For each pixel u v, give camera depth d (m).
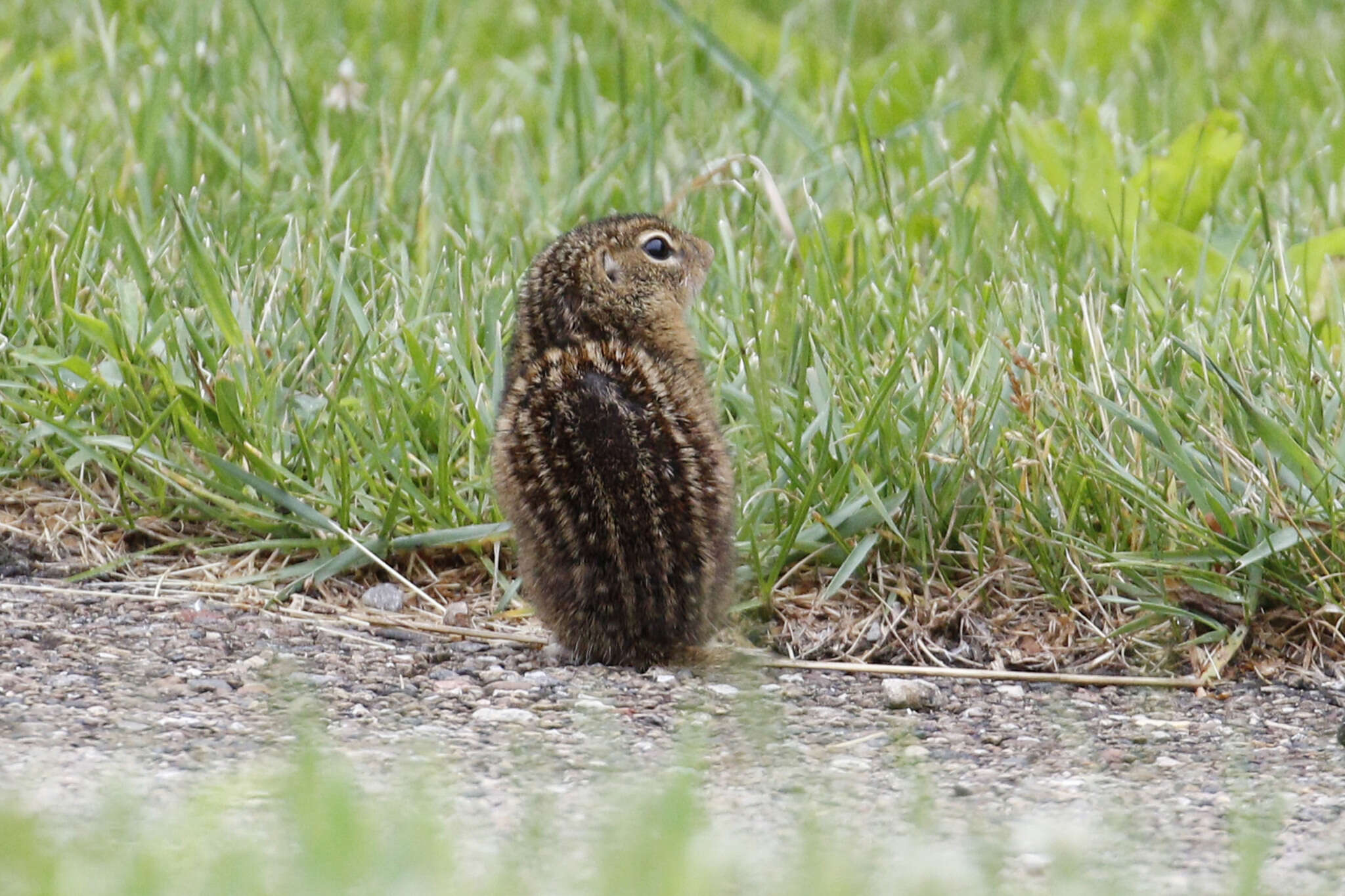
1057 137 17.03
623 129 19.14
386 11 24.95
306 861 6.44
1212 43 23.38
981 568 11.43
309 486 12.06
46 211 14.65
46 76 20.16
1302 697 10.37
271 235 15.74
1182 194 16.64
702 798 8.04
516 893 6.40
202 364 12.96
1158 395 11.89
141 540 12.09
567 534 10.48
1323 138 19.38
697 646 10.66
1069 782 8.62
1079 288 14.71
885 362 12.73
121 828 6.93
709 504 10.58
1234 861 7.37
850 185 17.61
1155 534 11.21
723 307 14.30
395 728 9.11
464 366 12.66
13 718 8.82
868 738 9.31
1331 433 11.70
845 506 11.61
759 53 22.98
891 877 6.90
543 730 9.18
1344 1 25.55
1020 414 11.99
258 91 19.23
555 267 11.38
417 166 17.64
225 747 8.53
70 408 12.23
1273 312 13.19
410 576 11.92
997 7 25.92
